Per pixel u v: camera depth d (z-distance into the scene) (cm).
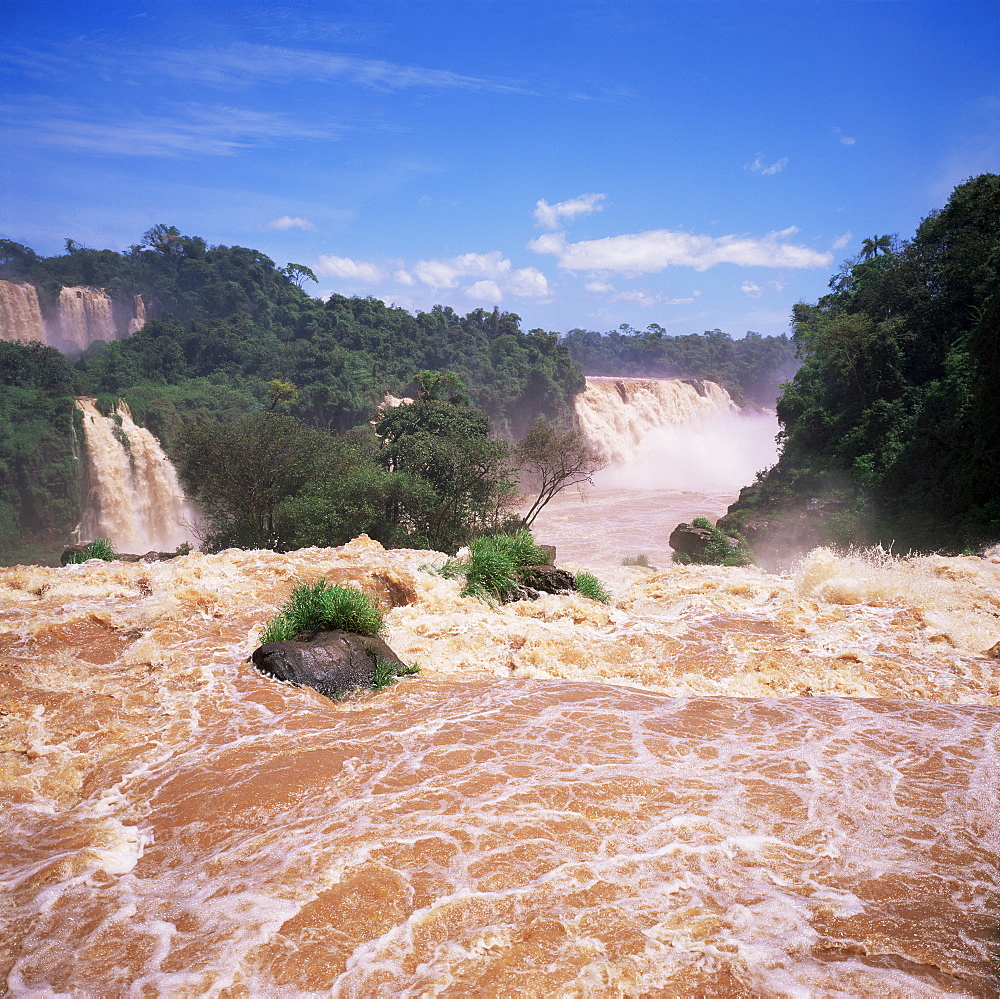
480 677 883
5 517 6962
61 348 11806
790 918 414
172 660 888
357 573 1342
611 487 9631
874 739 673
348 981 371
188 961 389
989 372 3491
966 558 1581
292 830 520
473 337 14562
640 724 710
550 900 433
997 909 423
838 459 5144
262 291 14362
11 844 525
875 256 7262
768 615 1170
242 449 3944
